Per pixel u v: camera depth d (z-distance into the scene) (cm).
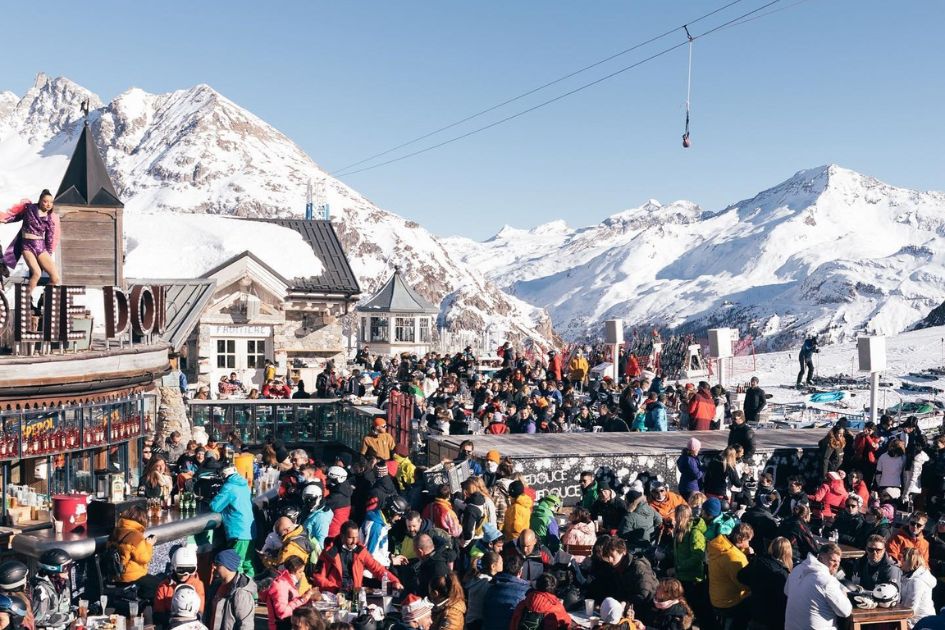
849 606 1198
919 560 1376
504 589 1259
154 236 4231
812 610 1206
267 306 4100
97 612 1337
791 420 3450
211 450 2050
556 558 1485
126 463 1980
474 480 1638
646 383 3400
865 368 2653
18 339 1719
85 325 1852
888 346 5422
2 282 1789
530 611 1178
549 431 2741
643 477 2253
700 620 1439
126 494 1675
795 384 4497
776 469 2427
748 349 6059
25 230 1788
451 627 1183
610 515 1702
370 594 1427
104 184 2452
